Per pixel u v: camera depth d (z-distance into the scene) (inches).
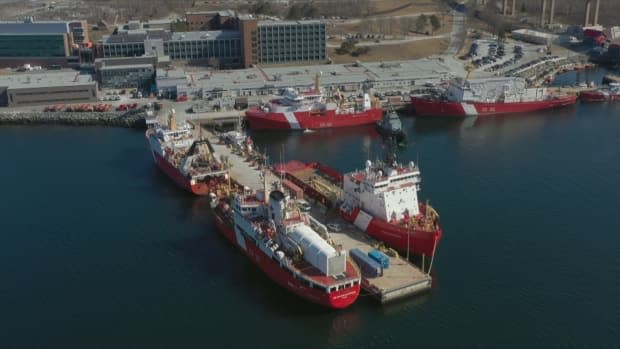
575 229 4397.1
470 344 3206.2
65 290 3705.7
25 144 6432.1
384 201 4151.1
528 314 3430.1
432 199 4906.5
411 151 6176.2
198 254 4146.2
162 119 6978.4
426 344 3213.6
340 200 4611.2
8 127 7130.9
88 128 7071.9
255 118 6865.2
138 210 4813.0
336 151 6245.1
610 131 6835.6
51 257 4084.6
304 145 6471.5
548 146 6299.2
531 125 7135.8
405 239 4028.1
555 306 3496.6
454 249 4124.0
